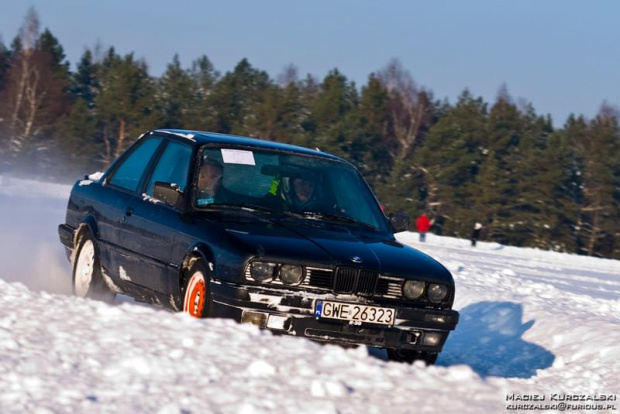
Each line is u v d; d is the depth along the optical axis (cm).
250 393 911
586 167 16225
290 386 945
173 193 1587
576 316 2311
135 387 905
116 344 1044
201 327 1134
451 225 15388
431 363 1552
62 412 825
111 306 1222
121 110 17038
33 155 17350
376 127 17450
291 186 1659
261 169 1667
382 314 1452
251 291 1392
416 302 1494
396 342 1474
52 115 18112
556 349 2002
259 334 1148
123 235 1730
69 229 1962
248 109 18075
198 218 1541
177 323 1142
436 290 1509
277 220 1566
